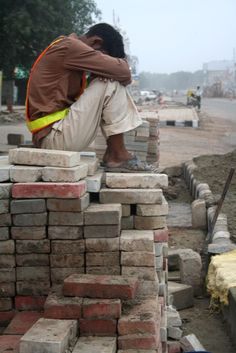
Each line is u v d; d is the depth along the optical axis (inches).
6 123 1088.8
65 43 168.1
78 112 167.3
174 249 292.0
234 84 3747.5
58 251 141.5
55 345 111.8
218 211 306.3
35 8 868.0
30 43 925.2
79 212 140.0
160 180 156.1
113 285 129.5
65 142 169.2
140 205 152.6
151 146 353.1
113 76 167.5
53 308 125.1
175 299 233.5
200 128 1192.2
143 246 140.6
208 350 196.9
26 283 142.7
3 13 869.2
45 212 140.6
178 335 183.0
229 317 208.1
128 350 122.0
